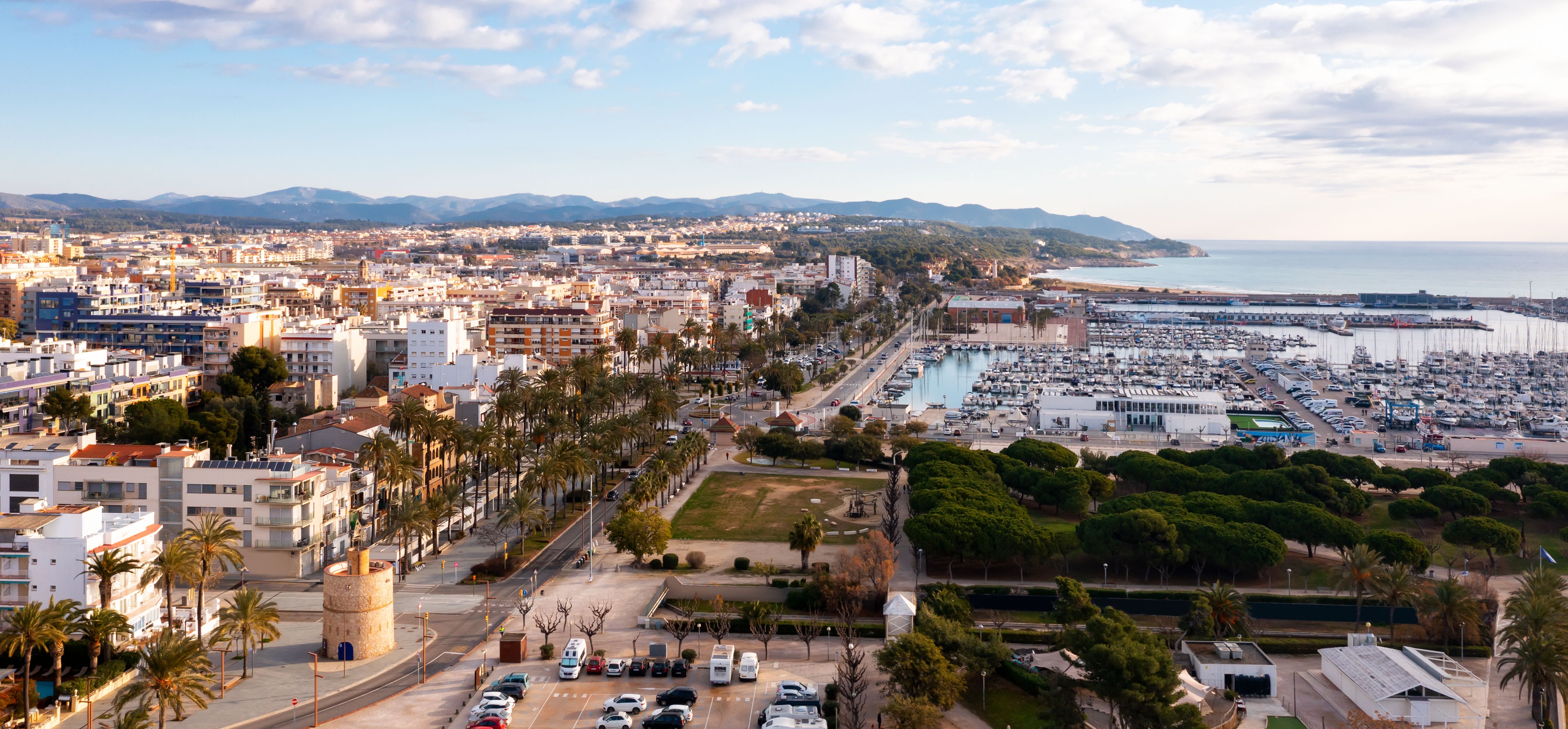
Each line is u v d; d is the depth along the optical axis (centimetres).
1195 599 19188
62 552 17000
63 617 15262
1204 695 16138
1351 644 18250
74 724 15000
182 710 14888
